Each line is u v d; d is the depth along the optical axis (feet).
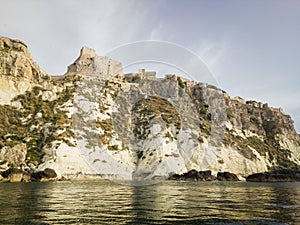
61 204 53.67
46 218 38.91
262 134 384.68
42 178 175.32
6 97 248.32
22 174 170.40
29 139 214.69
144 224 35.29
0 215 41.22
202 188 110.32
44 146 206.18
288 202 59.67
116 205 52.13
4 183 146.82
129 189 98.68
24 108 247.70
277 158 345.51
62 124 227.61
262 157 317.22
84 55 268.00
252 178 224.94
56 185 125.80
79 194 76.64
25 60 270.67
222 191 95.14
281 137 393.50
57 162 192.34
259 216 41.16
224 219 38.70
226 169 238.07
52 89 267.59
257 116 409.69
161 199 63.57
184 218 39.27
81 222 36.29
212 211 45.62
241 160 274.16
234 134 323.78
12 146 201.05
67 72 289.94
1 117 230.07
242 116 380.37
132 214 42.24
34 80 275.59
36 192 84.64
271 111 428.97
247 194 82.07
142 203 55.36
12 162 192.65
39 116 239.30
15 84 258.16
